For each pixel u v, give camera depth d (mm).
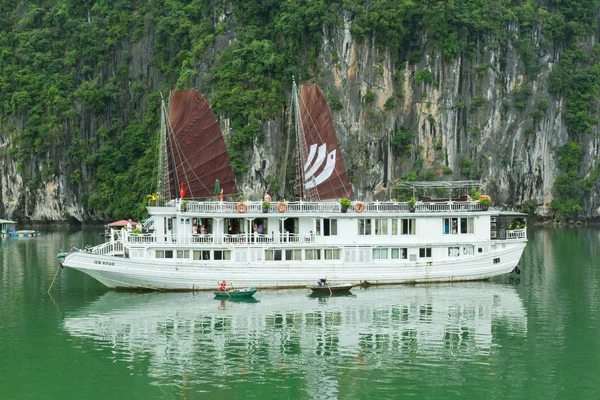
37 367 41406
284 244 58906
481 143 151375
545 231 130750
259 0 150000
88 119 163875
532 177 155375
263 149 139875
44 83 165750
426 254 61531
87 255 56375
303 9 145000
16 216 163750
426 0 149500
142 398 37312
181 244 57719
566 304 55688
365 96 146000
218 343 45312
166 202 67125
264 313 51906
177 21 161500
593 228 140125
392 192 145125
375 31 146500
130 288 58562
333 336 46688
